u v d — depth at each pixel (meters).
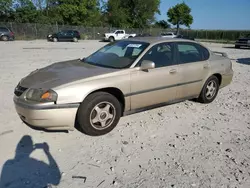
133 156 3.06
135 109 3.95
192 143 3.46
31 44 23.61
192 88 4.74
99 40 37.38
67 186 2.47
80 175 2.65
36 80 3.39
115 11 52.44
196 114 4.61
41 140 3.36
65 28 37.47
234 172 2.80
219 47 27.09
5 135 3.44
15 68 8.73
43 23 37.28
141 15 54.94
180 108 4.90
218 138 3.65
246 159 3.09
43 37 35.03
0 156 2.94
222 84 5.45
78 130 3.69
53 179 2.57
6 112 4.25
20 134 3.49
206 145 3.42
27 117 3.15
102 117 3.52
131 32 47.03
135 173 2.72
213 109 4.94
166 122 4.16
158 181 2.59
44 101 3.06
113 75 3.56
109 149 3.21
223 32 48.94
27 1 37.06
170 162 2.96
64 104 3.12
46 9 44.50
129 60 3.89
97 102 3.40
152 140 3.50
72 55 13.80
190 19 57.81
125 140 3.47
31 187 2.43
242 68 10.70
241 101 5.57
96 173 2.70
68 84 3.19
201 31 52.75
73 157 2.99
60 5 43.56
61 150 3.13
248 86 7.09
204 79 4.91
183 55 4.56
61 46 21.66
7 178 2.55
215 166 2.90
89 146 3.26
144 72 3.85
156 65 4.06
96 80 3.39
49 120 3.11
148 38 4.52
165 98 4.30
